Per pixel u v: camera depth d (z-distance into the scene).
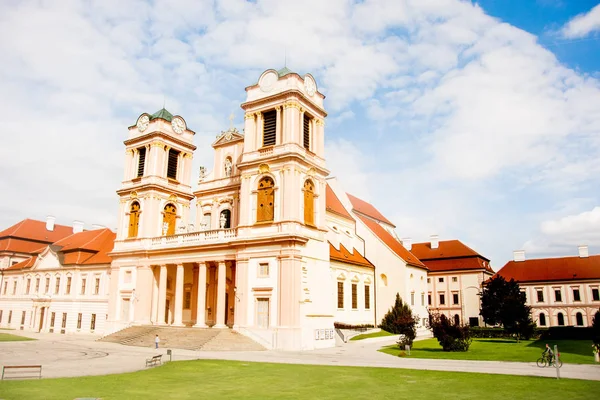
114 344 47.06
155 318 55.44
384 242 68.75
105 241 72.25
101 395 18.62
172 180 61.62
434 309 93.62
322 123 52.78
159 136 60.72
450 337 42.06
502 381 23.38
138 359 33.19
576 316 85.75
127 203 61.41
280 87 49.50
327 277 49.28
